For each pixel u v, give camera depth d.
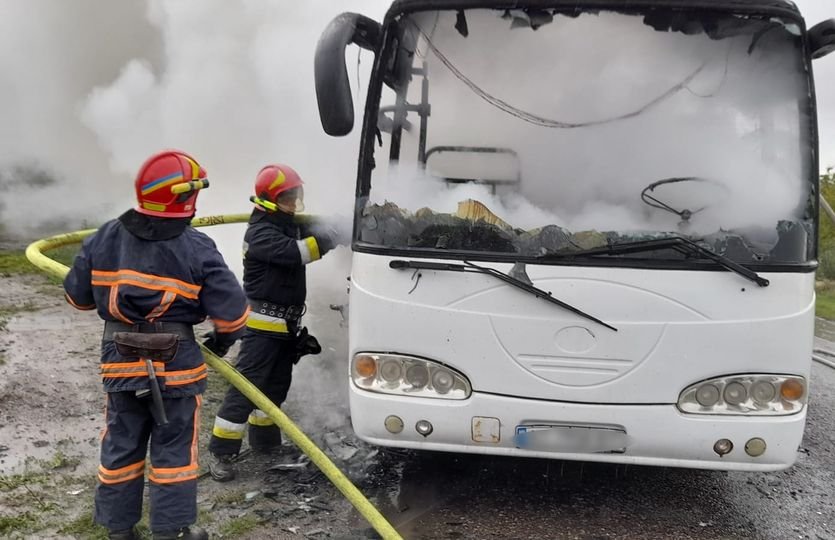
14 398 4.30
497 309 3.05
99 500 2.71
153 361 2.63
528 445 3.09
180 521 2.68
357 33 3.28
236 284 2.79
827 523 3.50
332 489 3.52
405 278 3.10
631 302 2.99
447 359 3.09
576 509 3.50
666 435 3.03
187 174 2.65
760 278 2.95
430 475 3.78
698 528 3.36
